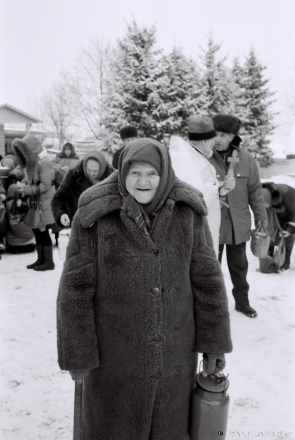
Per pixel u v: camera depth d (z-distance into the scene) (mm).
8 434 2371
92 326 1587
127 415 1589
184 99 25797
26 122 23609
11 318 4055
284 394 2799
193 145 3234
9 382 2904
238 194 3967
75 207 4035
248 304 4207
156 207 1589
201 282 1664
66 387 2863
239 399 2730
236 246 4102
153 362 1563
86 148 32688
